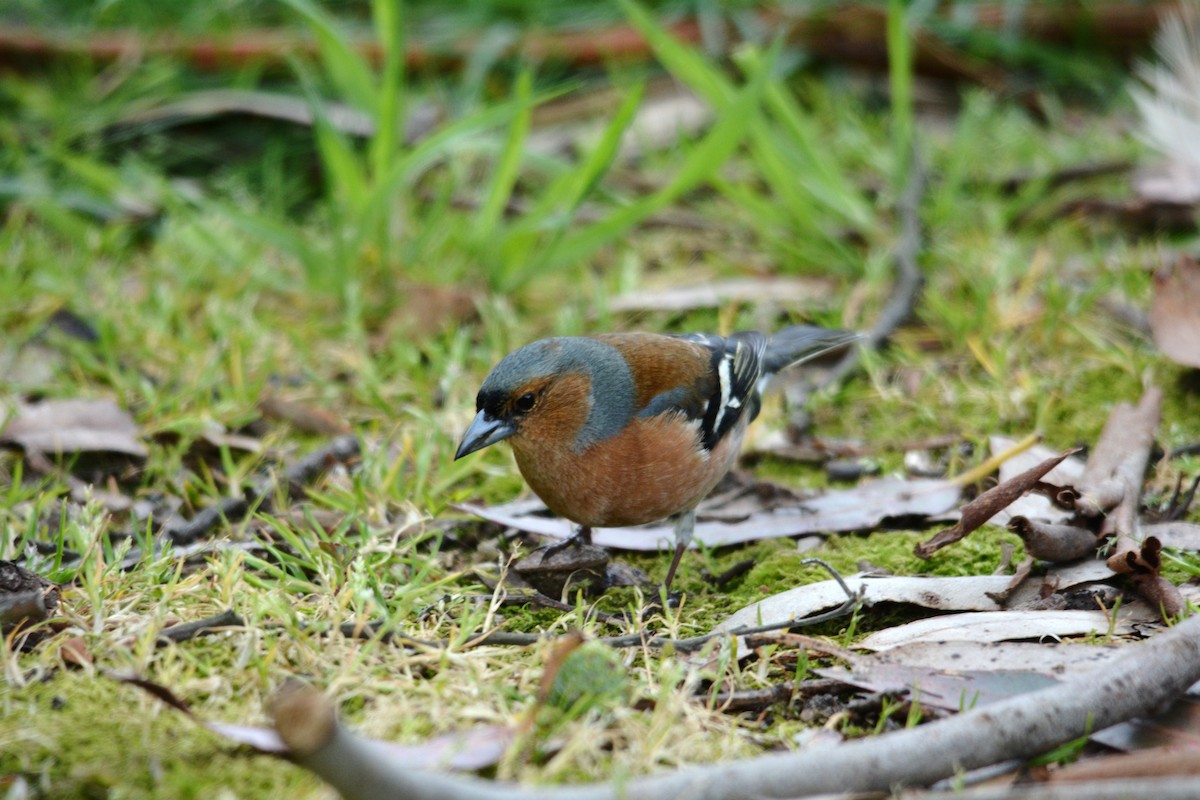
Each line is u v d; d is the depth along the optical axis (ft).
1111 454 28.02
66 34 47.52
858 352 35.12
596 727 19.08
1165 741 18.76
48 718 19.38
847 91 47.96
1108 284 36.60
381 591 22.95
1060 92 48.29
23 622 21.38
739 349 28.68
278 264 40.75
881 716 19.97
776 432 32.24
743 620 23.38
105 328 34.24
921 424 32.68
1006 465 28.76
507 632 22.90
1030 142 44.47
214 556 25.23
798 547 27.43
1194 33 40.50
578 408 25.52
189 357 34.71
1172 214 39.86
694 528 27.94
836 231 41.04
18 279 37.17
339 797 17.53
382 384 34.47
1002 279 37.27
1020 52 48.47
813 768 16.93
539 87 47.67
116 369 33.65
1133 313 35.68
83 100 44.86
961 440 31.35
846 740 19.65
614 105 47.09
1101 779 17.51
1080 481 27.40
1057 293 35.81
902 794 17.24
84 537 24.32
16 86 45.42
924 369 34.81
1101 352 34.65
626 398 25.57
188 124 45.55
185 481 28.91
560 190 36.99
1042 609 23.38
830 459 31.35
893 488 28.99
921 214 40.16
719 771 16.69
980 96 46.16
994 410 32.35
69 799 17.67
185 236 38.63
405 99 45.80
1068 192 42.39
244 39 46.85
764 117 45.85
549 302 38.78
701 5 49.24
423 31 49.11
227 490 29.50
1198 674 19.16
